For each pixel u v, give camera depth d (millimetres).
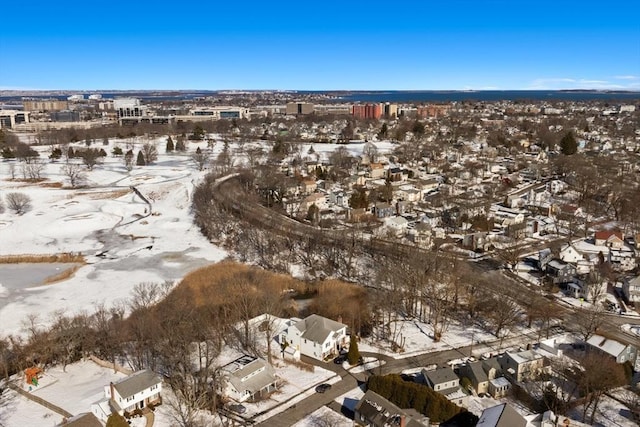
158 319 101875
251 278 129250
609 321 106812
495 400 81500
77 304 119062
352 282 127688
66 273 139000
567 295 120062
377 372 88750
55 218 185500
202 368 85000
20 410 78625
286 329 100188
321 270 135500
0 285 132375
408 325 106312
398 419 70312
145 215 195875
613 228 163875
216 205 190250
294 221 178000
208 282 127625
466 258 143500
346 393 83000
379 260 138875
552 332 101938
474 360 91688
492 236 157875
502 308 103812
